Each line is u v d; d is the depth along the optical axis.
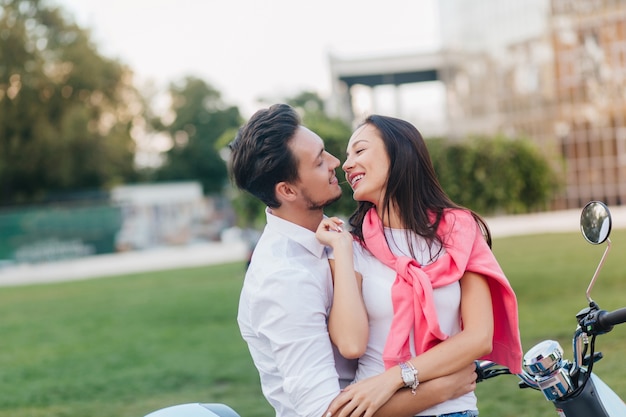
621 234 15.32
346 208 7.07
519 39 31.86
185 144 56.41
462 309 1.89
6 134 39.00
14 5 38.91
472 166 13.48
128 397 5.91
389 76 39.62
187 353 7.64
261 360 1.99
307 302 1.88
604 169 30.73
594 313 1.80
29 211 29.98
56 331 10.05
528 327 7.01
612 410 1.80
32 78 38.78
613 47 30.19
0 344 9.23
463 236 1.90
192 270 18.67
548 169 14.13
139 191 35.09
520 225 23.73
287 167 1.95
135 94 42.75
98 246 31.16
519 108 31.94
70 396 6.11
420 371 1.80
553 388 1.83
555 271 10.95
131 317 10.81
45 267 27.23
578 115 30.95
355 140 2.02
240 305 2.05
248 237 15.57
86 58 39.09
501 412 4.46
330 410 1.82
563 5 30.91
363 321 1.88
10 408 5.81
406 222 1.94
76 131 38.22
